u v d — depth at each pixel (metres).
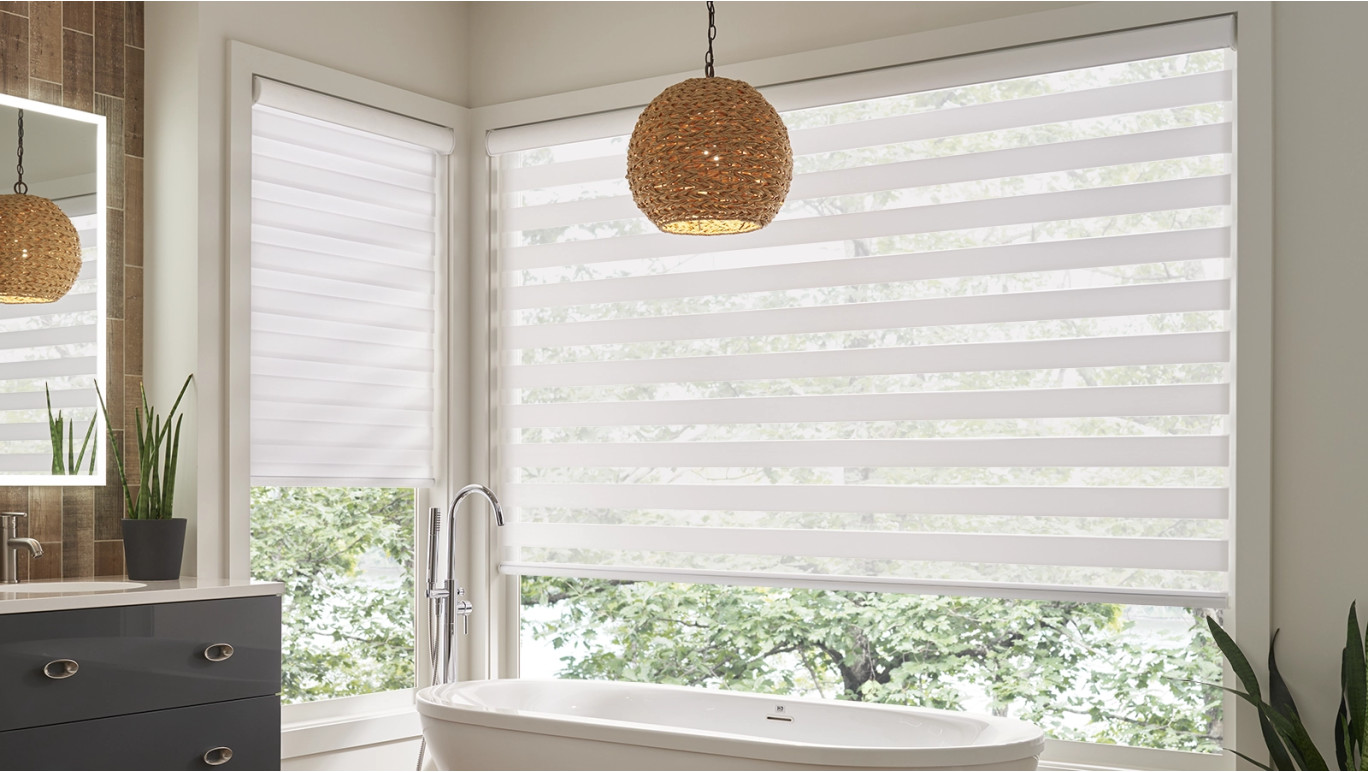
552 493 3.84
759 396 3.52
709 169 2.21
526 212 3.93
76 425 3.11
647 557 3.72
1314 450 2.80
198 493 3.16
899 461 3.30
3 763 2.35
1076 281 3.54
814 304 3.69
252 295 3.35
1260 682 2.80
